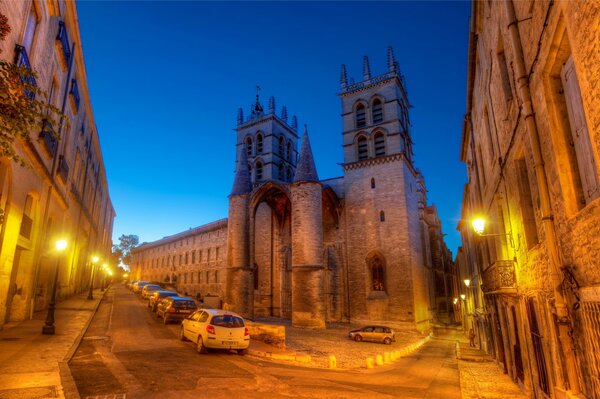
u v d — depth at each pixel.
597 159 4.68
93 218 40.31
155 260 74.31
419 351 24.03
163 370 9.84
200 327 13.42
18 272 17.25
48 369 8.89
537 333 8.77
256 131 53.34
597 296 4.95
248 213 38.75
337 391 9.04
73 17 20.48
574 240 5.80
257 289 45.09
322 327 30.75
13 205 13.91
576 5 4.93
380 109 42.66
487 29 11.92
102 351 12.20
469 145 20.94
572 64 5.88
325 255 40.44
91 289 31.59
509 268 10.98
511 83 9.14
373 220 38.62
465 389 11.21
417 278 37.25
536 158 7.06
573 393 6.00
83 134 28.41
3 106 5.12
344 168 42.03
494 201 13.34
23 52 12.41
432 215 54.84
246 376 9.84
